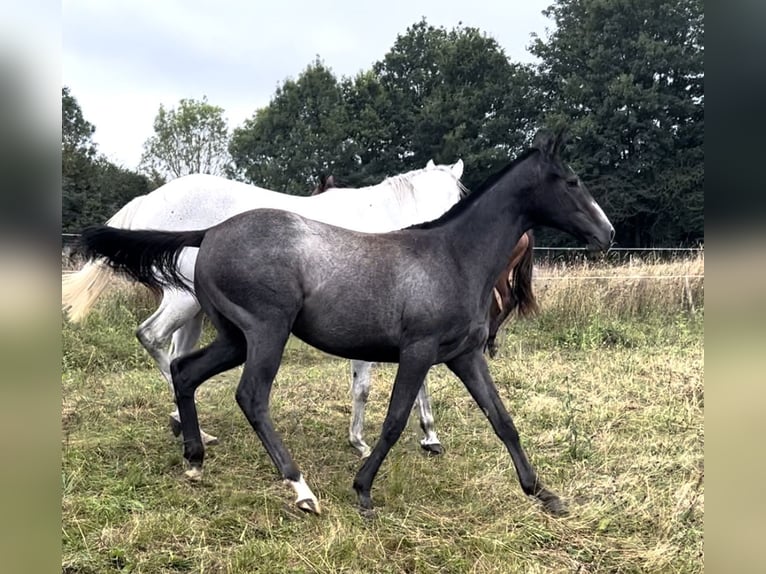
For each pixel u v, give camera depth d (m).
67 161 21.00
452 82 29.78
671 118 24.55
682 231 23.64
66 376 5.41
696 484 3.31
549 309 8.38
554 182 3.24
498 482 3.43
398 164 29.86
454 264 3.14
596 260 11.30
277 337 3.00
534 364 6.28
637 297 9.09
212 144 35.69
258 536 2.81
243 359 3.27
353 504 3.16
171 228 3.96
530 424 4.45
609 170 24.73
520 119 29.12
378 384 5.54
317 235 3.08
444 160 27.77
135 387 5.12
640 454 3.83
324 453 3.92
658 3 25.38
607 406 4.79
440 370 6.04
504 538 2.81
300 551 2.65
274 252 2.97
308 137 29.91
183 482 3.32
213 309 3.14
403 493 3.24
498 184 3.26
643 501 3.22
